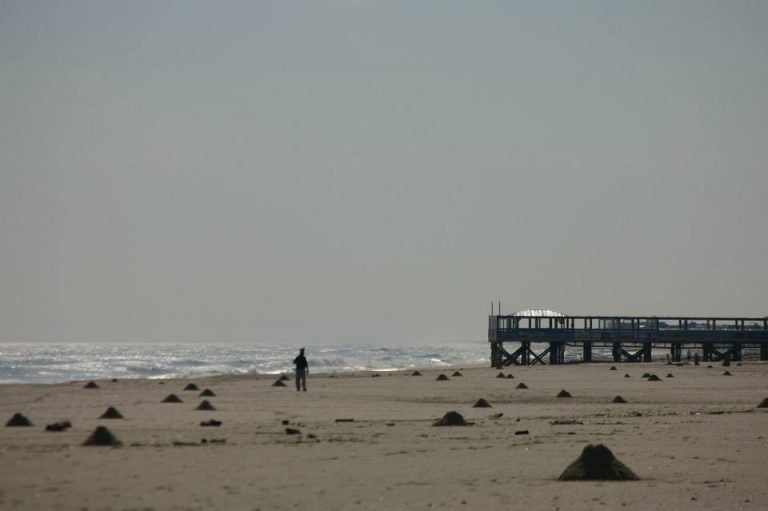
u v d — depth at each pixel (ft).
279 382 303.07
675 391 263.70
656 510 83.87
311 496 86.94
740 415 179.32
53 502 79.61
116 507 78.69
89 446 115.44
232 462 105.91
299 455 113.80
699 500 89.15
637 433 144.36
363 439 132.36
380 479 97.60
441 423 154.61
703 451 124.26
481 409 197.77
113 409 166.61
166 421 159.63
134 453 110.11
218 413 180.65
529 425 155.74
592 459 100.32
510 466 108.27
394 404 214.69
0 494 82.23
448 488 92.99
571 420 165.68
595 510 83.15
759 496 92.07
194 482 91.76
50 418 163.53
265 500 84.23
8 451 108.17
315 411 189.78
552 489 93.20
